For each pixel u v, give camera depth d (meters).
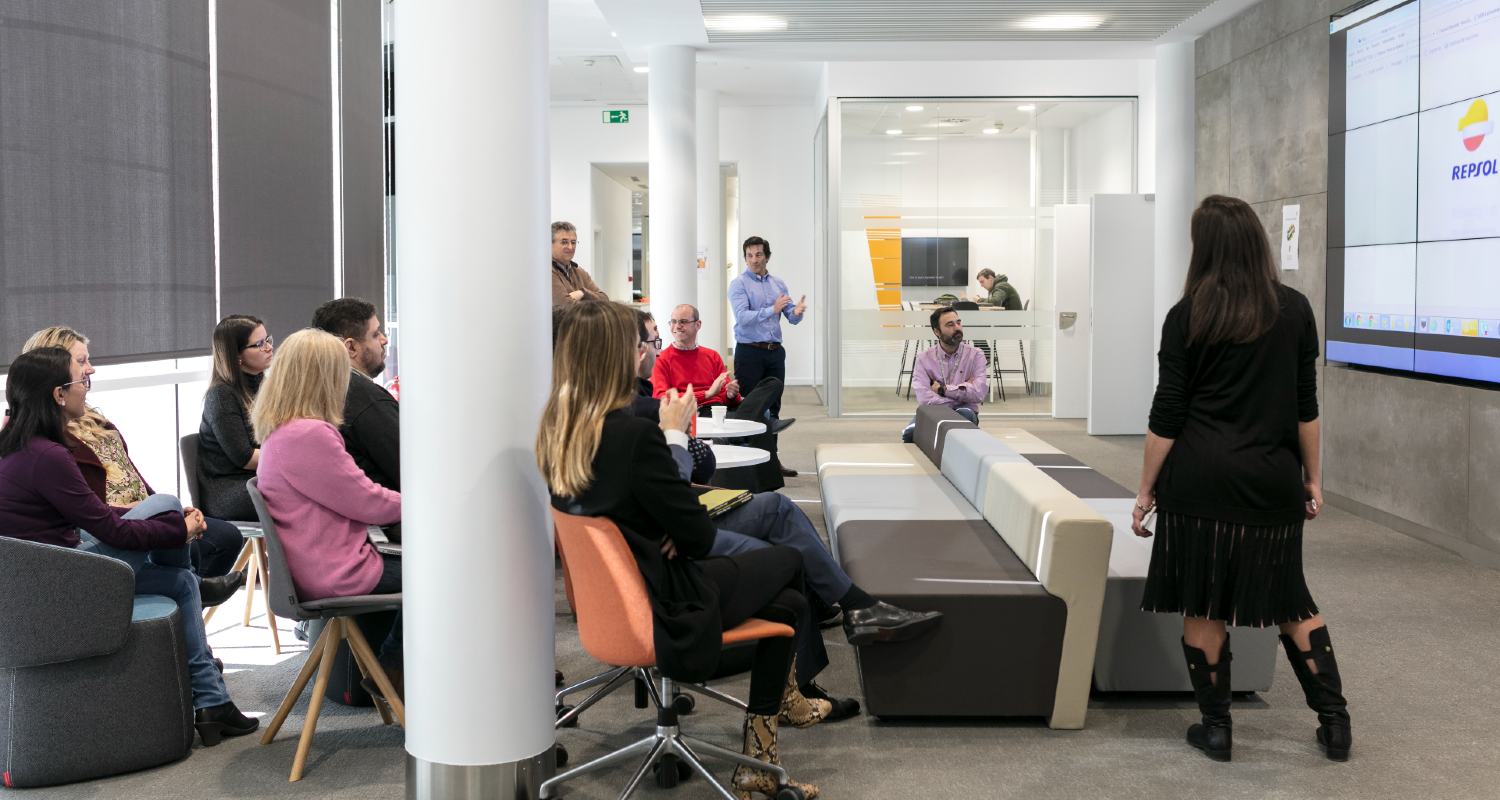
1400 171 6.21
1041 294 12.31
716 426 5.84
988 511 4.61
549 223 3.08
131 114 5.51
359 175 8.02
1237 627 3.67
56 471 3.30
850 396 12.45
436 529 2.96
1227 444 3.24
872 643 3.59
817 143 14.13
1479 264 5.52
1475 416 5.71
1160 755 3.40
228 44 6.30
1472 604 5.00
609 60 11.99
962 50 9.37
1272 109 7.70
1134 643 3.80
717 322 14.16
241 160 6.46
